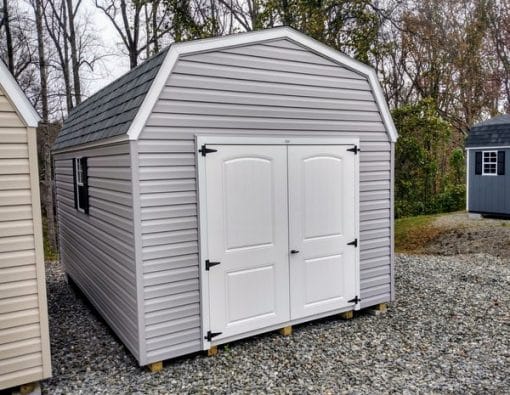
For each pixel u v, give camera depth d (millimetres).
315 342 4656
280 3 13336
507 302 6004
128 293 4195
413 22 17297
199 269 4207
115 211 4484
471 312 5605
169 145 3979
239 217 4398
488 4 17703
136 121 3775
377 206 5461
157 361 4027
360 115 5230
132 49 16172
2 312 3449
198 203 4145
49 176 13047
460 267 8305
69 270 7672
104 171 4828
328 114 4973
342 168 5098
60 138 8102
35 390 3637
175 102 3992
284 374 3941
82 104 8383
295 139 4715
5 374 3467
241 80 4359
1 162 3406
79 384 3857
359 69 5148
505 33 17859
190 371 4035
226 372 4000
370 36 13750
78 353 4590
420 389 3631
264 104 4516
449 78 18000
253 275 4535
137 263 3873
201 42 4074
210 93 4184
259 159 4496
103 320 5621
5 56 14406
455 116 18406
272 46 4543
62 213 8078
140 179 3846
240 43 4305
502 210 12359
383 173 5492
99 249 5309
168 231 4027
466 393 3557
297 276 4836
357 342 4652
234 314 4434
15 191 3473
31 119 3488
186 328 4176
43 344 3615
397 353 4371
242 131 4395
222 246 4309
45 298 3623
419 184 15523
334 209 5059
